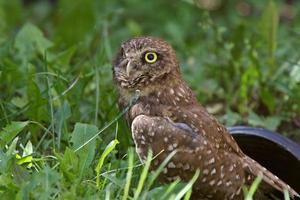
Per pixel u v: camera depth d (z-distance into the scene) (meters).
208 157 10.73
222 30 15.45
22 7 19.47
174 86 11.20
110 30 16.97
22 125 11.02
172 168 10.74
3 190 9.98
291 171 11.82
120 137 11.83
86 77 12.48
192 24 17.88
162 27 18.38
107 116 12.13
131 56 11.17
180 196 9.78
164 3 18.95
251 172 10.92
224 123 13.50
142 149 10.84
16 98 12.44
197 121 10.91
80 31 15.55
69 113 11.80
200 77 14.77
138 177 10.86
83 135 11.04
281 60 14.81
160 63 11.16
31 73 12.69
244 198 10.90
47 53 13.84
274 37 14.42
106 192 9.98
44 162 10.72
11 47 14.21
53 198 9.93
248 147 11.87
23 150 10.94
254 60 13.91
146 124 10.81
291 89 13.59
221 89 14.52
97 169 10.47
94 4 17.34
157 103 11.09
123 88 11.30
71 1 15.54
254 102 13.91
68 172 10.30
